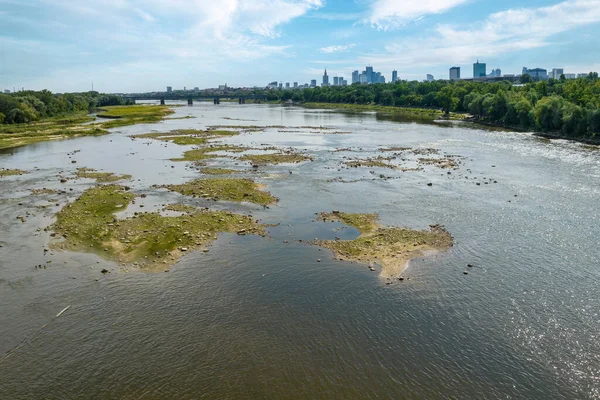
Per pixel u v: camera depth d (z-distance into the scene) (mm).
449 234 41062
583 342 24719
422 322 26797
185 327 26391
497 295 29906
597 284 31281
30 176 68750
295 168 73125
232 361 23328
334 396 20906
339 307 28453
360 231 42188
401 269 33750
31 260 35906
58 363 23406
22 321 27250
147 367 22969
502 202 51281
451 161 78125
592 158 79000
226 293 30281
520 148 92688
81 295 30219
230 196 54656
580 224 43438
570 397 20781
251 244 38906
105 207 50406
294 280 32062
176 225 43250
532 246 38188
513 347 24375
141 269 34062
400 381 21891
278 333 25734
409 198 53531
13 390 21484
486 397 20844
